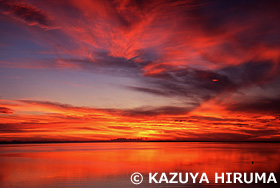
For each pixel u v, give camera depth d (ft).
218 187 64.23
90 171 86.58
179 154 181.16
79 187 63.36
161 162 118.52
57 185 65.51
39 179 72.79
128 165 104.99
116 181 69.51
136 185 65.21
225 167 99.76
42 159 136.56
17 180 71.72
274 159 139.64
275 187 64.59
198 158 143.43
